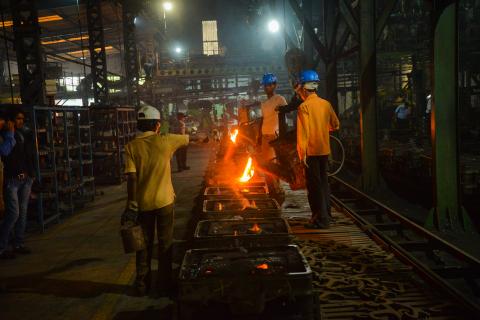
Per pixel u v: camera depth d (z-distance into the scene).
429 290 4.23
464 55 16.42
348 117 22.45
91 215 8.95
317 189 6.50
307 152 6.46
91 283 5.05
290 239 4.64
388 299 4.00
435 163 6.61
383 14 9.07
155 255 5.93
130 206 4.32
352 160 14.34
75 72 50.28
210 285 3.30
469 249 5.89
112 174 13.66
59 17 30.47
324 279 4.53
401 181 10.91
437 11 6.45
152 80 30.88
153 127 4.47
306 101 6.32
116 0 24.42
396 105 20.66
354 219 7.02
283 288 3.29
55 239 7.14
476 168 8.42
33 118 7.57
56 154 9.80
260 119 8.33
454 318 3.67
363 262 5.00
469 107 16.31
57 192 8.41
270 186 8.28
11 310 4.38
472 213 7.97
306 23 12.32
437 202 6.65
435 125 6.56
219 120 32.31
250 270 3.62
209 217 5.92
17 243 6.35
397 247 5.48
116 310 4.26
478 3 15.38
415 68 17.95
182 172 15.00
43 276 5.35
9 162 6.04
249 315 3.29
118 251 6.29
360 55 9.37
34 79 11.19
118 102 29.23
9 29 28.80
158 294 4.59
